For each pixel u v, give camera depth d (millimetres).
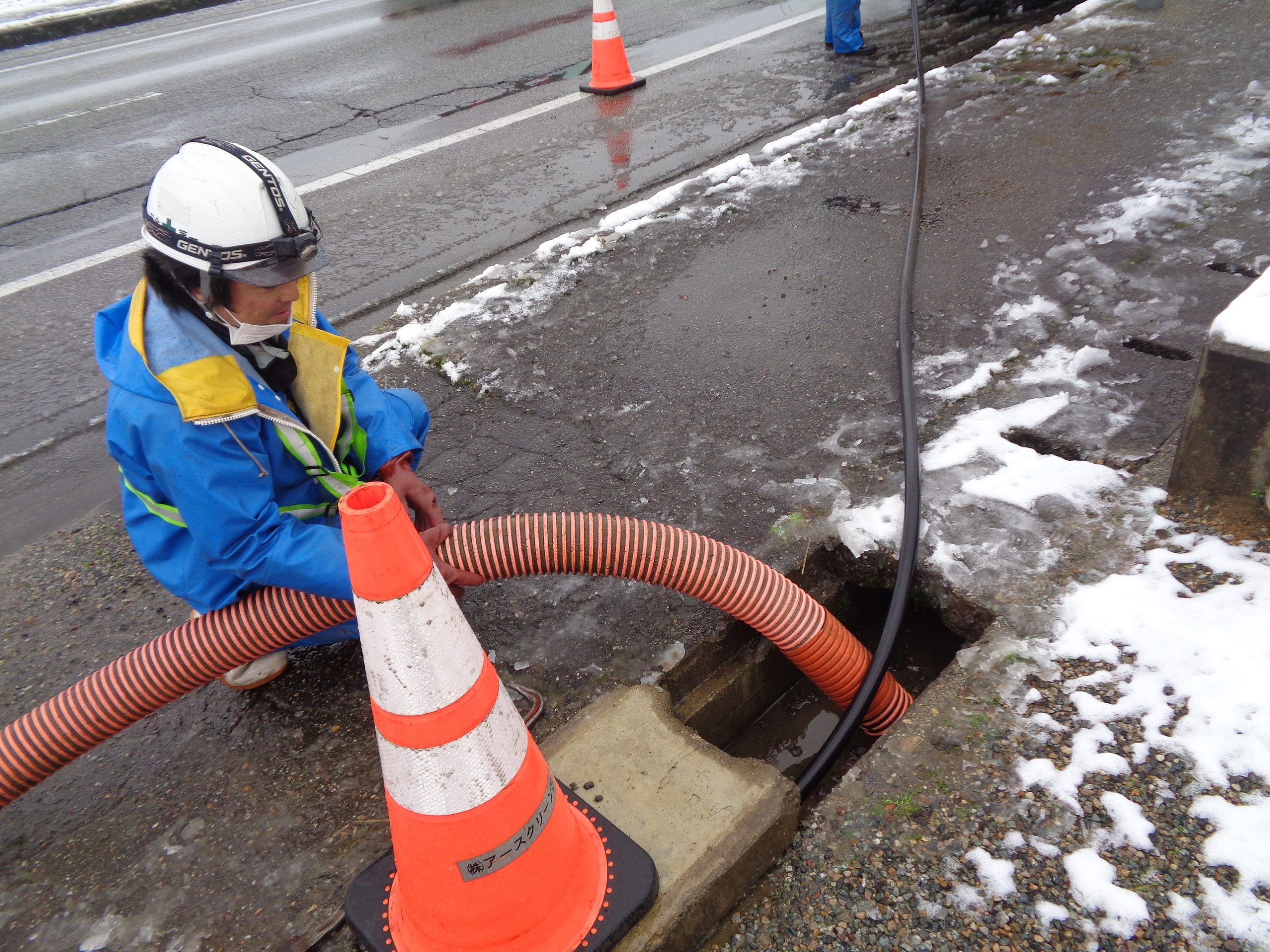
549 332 3932
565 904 1664
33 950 1902
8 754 2016
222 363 1882
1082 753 1909
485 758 1514
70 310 5117
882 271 4020
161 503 2006
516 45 9516
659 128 6594
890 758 1966
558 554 2229
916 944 1664
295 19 12680
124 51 11961
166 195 1752
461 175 6223
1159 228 3902
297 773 2197
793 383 3375
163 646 2109
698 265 4320
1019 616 2242
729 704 2500
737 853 1793
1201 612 2143
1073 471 2662
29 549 3197
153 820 2133
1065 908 1671
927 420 3035
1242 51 5613
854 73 7176
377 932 1750
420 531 2381
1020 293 3652
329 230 5609
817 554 2652
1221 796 1791
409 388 3686
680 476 2996
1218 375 2236
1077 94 5453
